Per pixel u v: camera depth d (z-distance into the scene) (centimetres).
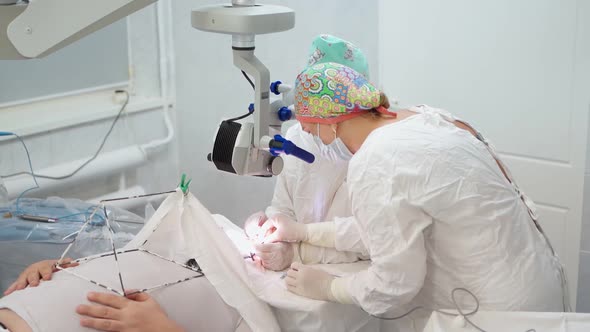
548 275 136
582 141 246
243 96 256
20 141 216
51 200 198
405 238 129
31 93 229
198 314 127
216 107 253
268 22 101
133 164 245
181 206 136
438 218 130
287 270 153
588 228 257
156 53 249
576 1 235
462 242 132
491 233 129
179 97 250
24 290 121
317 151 172
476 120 269
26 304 115
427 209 128
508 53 254
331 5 271
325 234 157
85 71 243
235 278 134
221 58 248
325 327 137
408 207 128
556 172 255
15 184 212
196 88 249
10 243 174
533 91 252
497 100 261
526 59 250
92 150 237
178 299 125
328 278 140
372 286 132
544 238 145
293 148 109
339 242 154
